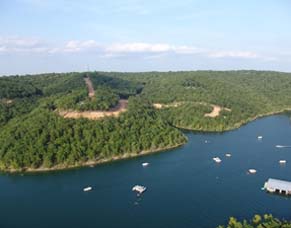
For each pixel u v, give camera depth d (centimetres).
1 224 18888
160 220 18812
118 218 19188
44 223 18900
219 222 18425
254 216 18112
